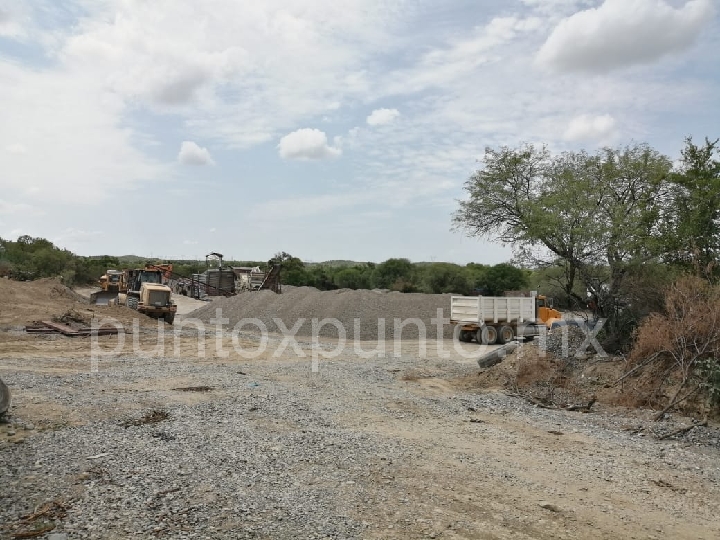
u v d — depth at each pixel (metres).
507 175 19.95
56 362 14.47
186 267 81.69
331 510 5.56
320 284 60.47
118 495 5.68
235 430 8.35
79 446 7.21
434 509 5.72
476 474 6.90
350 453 7.46
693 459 8.14
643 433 9.57
